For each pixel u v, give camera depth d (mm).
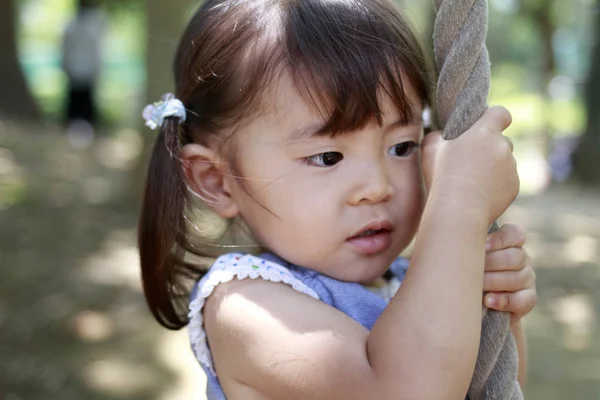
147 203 1634
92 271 5629
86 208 7301
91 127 13023
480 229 1268
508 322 1366
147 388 4020
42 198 7496
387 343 1223
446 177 1304
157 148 1630
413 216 1454
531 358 5105
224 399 1419
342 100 1361
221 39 1500
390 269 1693
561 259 7531
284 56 1405
